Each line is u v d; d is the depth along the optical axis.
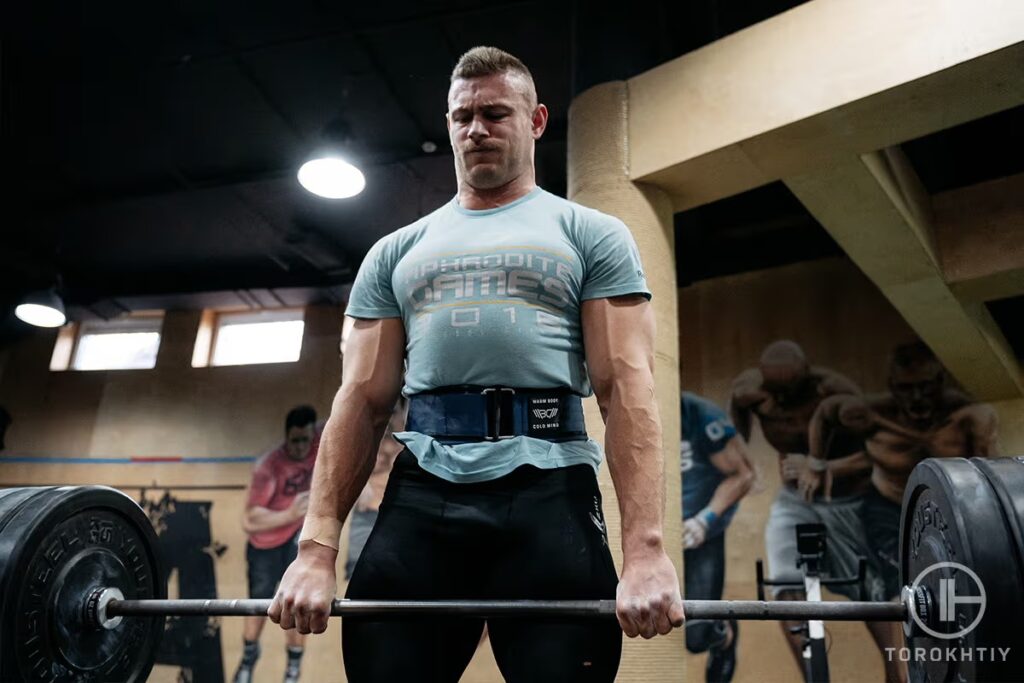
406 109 5.11
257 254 6.88
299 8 4.41
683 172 3.30
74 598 1.60
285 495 6.88
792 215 5.87
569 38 4.46
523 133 1.41
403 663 1.20
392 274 1.41
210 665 6.39
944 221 4.52
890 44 2.89
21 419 7.67
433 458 1.25
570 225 1.35
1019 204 4.36
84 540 1.65
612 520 2.73
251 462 7.06
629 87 3.49
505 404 1.25
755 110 3.12
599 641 1.17
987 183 4.49
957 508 1.22
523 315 1.27
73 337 8.01
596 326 1.29
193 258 7.01
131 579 1.77
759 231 6.12
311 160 4.39
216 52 4.73
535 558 1.19
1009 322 5.46
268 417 7.17
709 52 3.32
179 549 6.93
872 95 2.87
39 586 1.53
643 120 3.39
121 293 7.44
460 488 1.24
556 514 1.21
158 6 4.41
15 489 1.67
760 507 5.73
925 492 1.37
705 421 6.04
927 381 5.62
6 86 5.03
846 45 2.99
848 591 5.39
